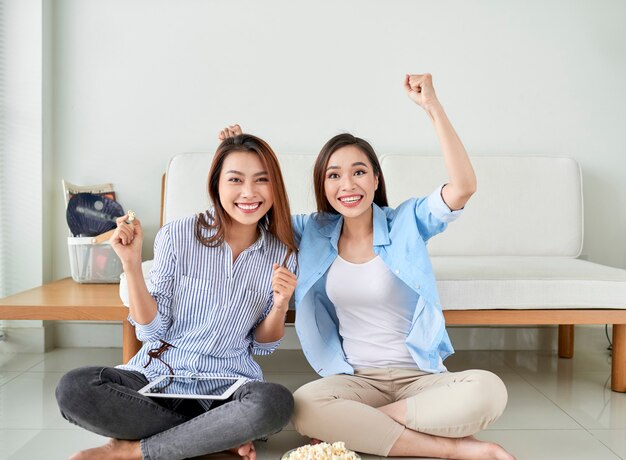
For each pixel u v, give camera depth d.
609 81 2.98
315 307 1.84
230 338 1.68
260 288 1.71
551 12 2.95
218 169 1.67
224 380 1.62
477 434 1.82
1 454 1.64
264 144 1.66
